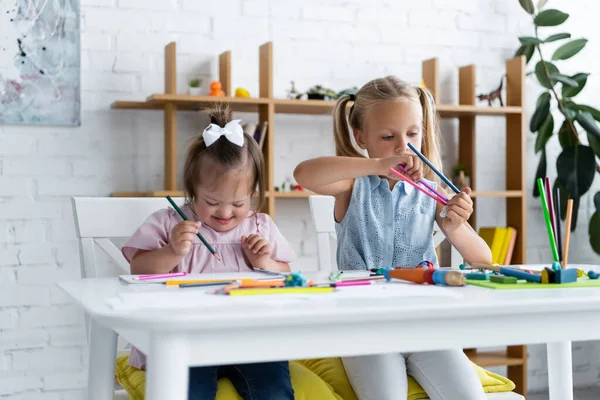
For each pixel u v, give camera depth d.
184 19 2.75
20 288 2.57
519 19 3.15
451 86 3.06
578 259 3.18
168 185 2.61
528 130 3.15
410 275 1.06
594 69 3.23
